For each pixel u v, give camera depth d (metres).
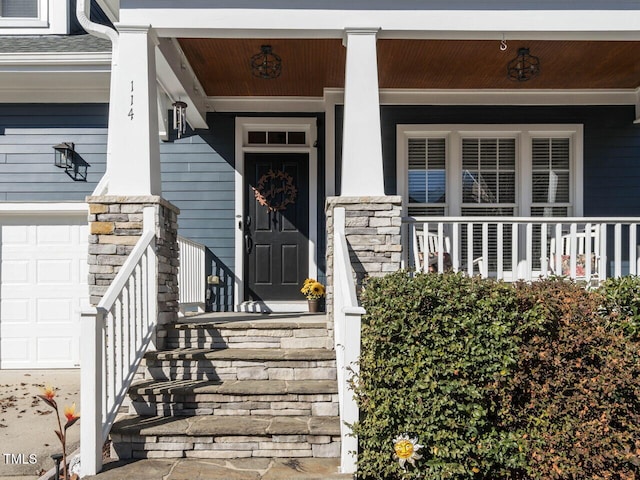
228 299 6.22
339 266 3.57
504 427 3.04
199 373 3.90
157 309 3.97
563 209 6.30
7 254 6.12
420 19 4.04
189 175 6.27
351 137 4.00
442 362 3.00
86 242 6.17
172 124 6.29
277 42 4.76
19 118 6.20
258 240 6.41
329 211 4.18
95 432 3.04
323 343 4.23
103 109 6.23
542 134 6.30
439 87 6.16
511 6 4.07
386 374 2.98
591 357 3.12
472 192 6.31
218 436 3.31
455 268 4.44
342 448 3.08
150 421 3.46
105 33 5.16
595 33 4.12
